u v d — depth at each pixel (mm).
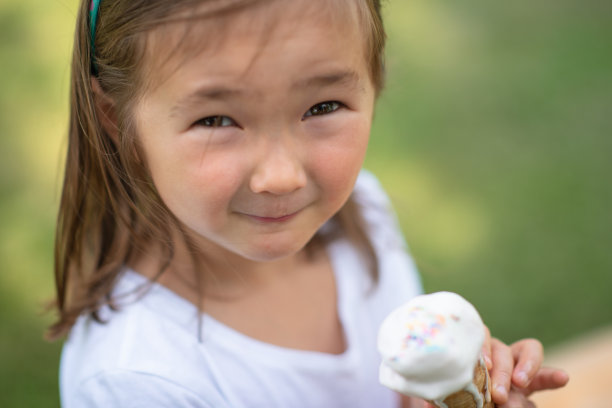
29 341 1115
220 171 497
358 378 643
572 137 1482
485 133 1493
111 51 526
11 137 1385
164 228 581
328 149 510
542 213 1336
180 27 471
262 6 466
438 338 452
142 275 613
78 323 622
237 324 621
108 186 580
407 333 455
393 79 878
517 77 1622
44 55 1535
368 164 1417
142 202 560
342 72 493
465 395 466
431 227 1312
